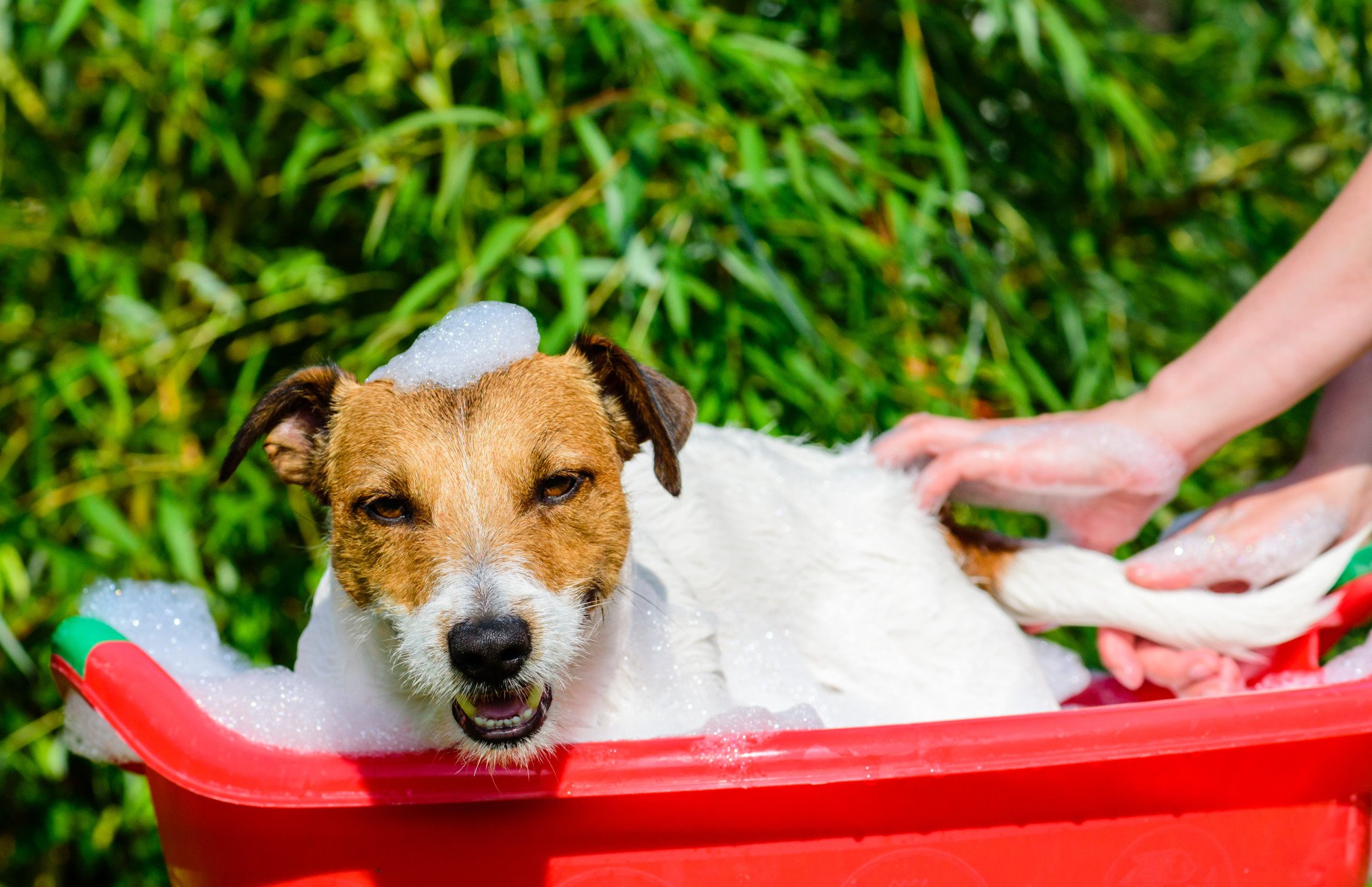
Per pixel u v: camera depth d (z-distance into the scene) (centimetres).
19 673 128
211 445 130
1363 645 108
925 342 131
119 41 127
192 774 87
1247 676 110
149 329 126
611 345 97
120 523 121
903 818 90
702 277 127
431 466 94
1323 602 107
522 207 127
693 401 99
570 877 89
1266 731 91
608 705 98
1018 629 111
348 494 95
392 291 131
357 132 127
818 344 120
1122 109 128
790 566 108
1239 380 106
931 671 108
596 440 97
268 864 89
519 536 93
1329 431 110
